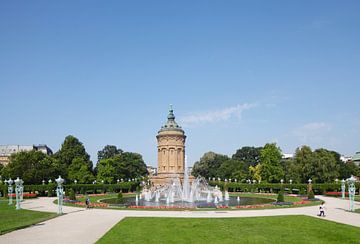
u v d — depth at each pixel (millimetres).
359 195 75875
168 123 131875
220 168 150375
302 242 25031
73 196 62062
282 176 107750
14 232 28891
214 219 36250
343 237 26625
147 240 25484
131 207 48625
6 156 179750
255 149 169125
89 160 129750
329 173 93375
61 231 29234
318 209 46906
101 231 29203
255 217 37938
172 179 120250
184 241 25234
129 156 157625
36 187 80562
